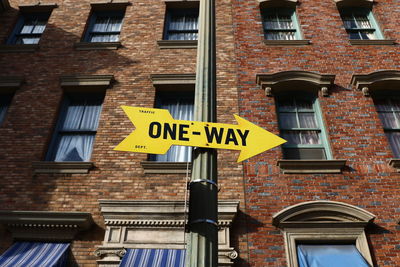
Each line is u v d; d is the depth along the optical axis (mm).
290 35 10758
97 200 7180
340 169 7477
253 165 7582
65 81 9359
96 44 10297
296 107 8953
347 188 7227
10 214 6789
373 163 7594
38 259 6004
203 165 3150
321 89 8883
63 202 7176
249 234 6621
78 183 7453
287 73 8953
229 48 9977
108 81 9281
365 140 7969
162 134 3312
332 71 9430
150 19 11117
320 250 6445
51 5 11703
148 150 3203
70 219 6688
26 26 11594
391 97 9117
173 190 7273
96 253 6344
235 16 10883
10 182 7504
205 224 2834
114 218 6750
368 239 6559
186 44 10250
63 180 7508
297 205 6750
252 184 7293
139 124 3383
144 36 10594
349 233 6547
